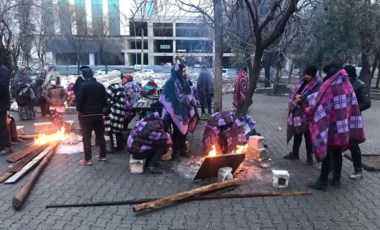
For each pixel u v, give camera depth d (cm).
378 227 435
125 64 6675
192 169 650
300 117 676
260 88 2553
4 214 468
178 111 696
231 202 508
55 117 966
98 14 4850
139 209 466
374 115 1383
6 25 1788
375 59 2538
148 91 984
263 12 831
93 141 833
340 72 533
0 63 751
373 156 748
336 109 529
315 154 538
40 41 3250
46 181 590
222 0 859
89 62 6244
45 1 3300
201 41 1934
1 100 730
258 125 1149
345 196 530
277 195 531
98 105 675
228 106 1714
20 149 791
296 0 663
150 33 5225
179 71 705
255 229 430
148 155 631
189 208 488
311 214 470
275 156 748
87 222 446
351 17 1964
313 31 1905
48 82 1109
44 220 451
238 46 1174
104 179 601
